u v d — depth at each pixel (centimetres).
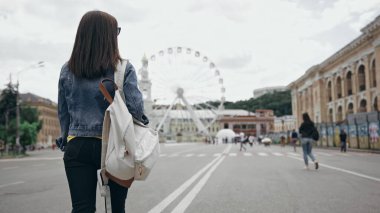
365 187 924
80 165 265
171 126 14512
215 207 676
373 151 3047
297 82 8325
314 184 991
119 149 252
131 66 287
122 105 260
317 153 2997
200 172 1419
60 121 293
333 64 6128
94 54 276
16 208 703
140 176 259
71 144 267
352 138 3838
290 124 12606
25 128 6406
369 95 4816
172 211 639
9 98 5341
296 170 1425
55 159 3225
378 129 3158
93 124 265
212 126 16350
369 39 4697
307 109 7919
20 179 1316
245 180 1109
